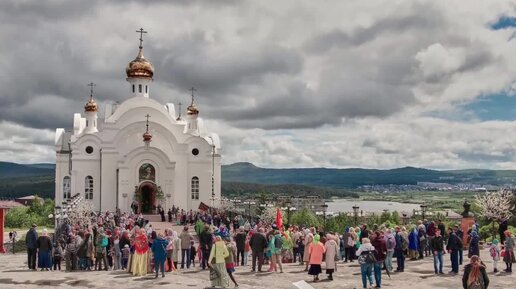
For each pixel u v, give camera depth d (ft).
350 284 84.48
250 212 204.95
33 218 285.43
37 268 103.30
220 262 78.74
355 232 111.34
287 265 106.11
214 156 248.73
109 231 114.32
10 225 276.62
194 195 240.32
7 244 169.58
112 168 232.53
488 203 174.29
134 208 223.30
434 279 89.61
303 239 110.32
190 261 104.63
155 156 229.45
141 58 252.42
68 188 241.76
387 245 96.07
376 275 81.30
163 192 229.66
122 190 225.56
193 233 167.94
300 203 223.30
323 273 95.20
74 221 144.15
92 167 233.96
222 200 246.27
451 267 100.68
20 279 86.84
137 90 249.96
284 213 202.69
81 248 98.17
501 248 115.65
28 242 99.86
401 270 97.19
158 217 220.23
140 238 91.61
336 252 97.14
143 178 228.84
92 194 233.35
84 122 257.14
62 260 113.09
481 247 134.41
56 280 85.97
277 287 81.10
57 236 121.60
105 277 89.10
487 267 104.12
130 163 227.40
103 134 235.20
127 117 238.27
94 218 167.84
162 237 89.56
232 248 90.68
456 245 94.94
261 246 96.12
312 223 200.44
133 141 234.79
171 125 242.78
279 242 96.32
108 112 253.03
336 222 217.36
